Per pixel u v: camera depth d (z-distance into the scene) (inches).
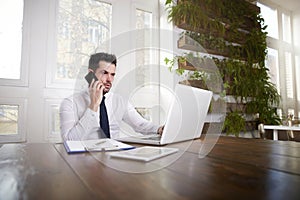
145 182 15.6
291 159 24.7
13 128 64.0
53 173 17.7
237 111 94.4
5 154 26.0
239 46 102.0
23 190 13.7
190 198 12.6
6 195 12.9
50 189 13.9
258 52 106.2
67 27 73.3
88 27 77.1
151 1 90.7
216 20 89.7
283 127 86.7
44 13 69.5
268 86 108.6
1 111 62.7
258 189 14.4
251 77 102.0
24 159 23.1
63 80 71.6
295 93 141.6
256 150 31.4
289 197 13.0
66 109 37.4
